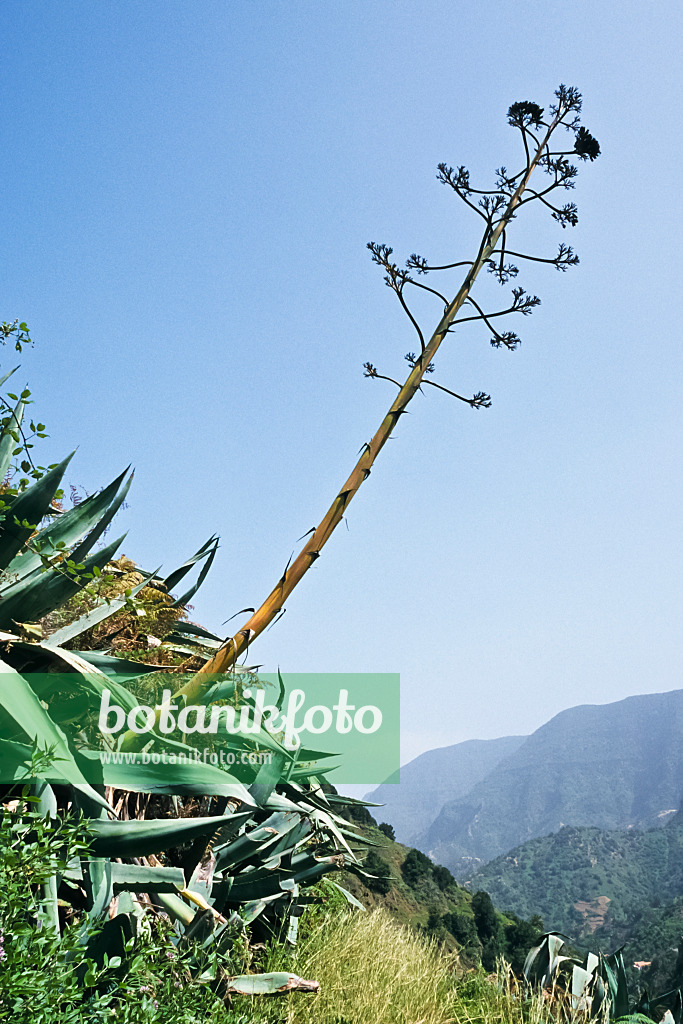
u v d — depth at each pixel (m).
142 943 2.83
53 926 2.50
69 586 3.58
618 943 155.00
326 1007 4.56
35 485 3.60
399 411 4.01
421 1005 5.38
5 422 3.69
